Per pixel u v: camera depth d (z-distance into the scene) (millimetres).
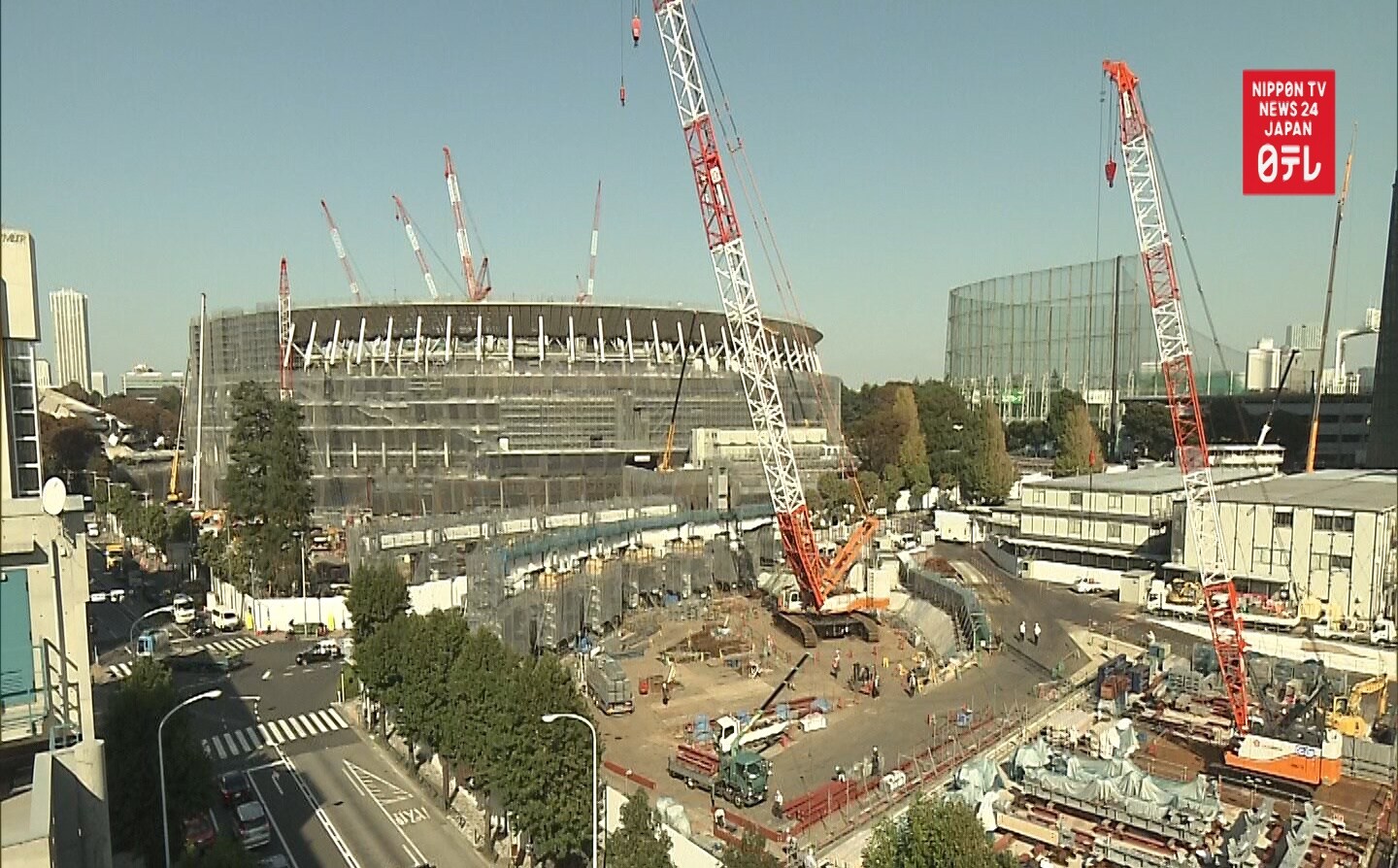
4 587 28344
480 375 134750
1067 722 59812
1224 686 60281
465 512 117375
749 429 140000
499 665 44844
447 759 49156
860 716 62781
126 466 176250
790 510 90250
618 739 59000
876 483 149000
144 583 109062
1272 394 171875
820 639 84812
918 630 85750
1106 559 101000
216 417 152750
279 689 70438
